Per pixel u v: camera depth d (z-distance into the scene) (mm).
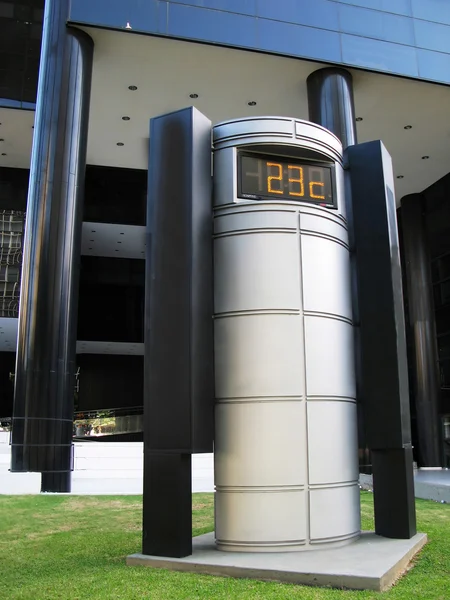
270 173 6848
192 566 5445
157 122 6609
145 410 5973
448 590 4809
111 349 34312
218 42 16734
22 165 26406
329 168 7152
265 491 6051
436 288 27047
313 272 6691
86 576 5422
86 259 32750
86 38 16453
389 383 6883
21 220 26312
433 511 10398
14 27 21250
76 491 14359
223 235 6707
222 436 6301
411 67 18406
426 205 27969
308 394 6355
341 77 17844
